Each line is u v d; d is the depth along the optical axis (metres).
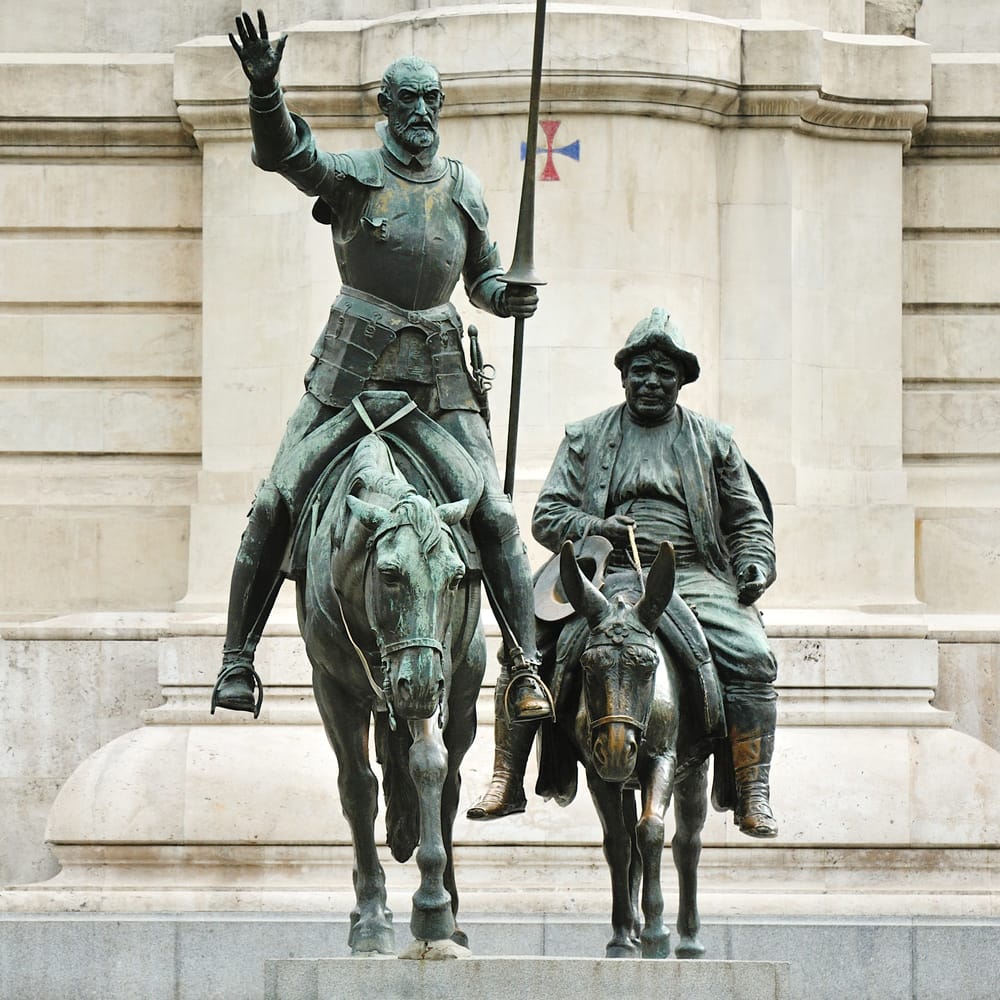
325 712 20.55
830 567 31.52
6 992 25.16
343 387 20.84
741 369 31.50
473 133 30.80
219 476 31.67
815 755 28.11
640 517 22.11
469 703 20.72
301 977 19.38
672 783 20.81
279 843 27.59
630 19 30.67
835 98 31.89
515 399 21.72
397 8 31.84
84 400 33.03
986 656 30.03
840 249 32.22
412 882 27.33
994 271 33.00
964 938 25.31
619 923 21.33
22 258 33.19
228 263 31.98
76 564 32.59
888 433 32.22
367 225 20.83
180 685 28.95
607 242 30.80
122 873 27.78
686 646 21.19
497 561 20.70
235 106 31.89
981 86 32.75
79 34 33.59
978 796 27.97
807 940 25.31
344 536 19.41
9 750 29.94
